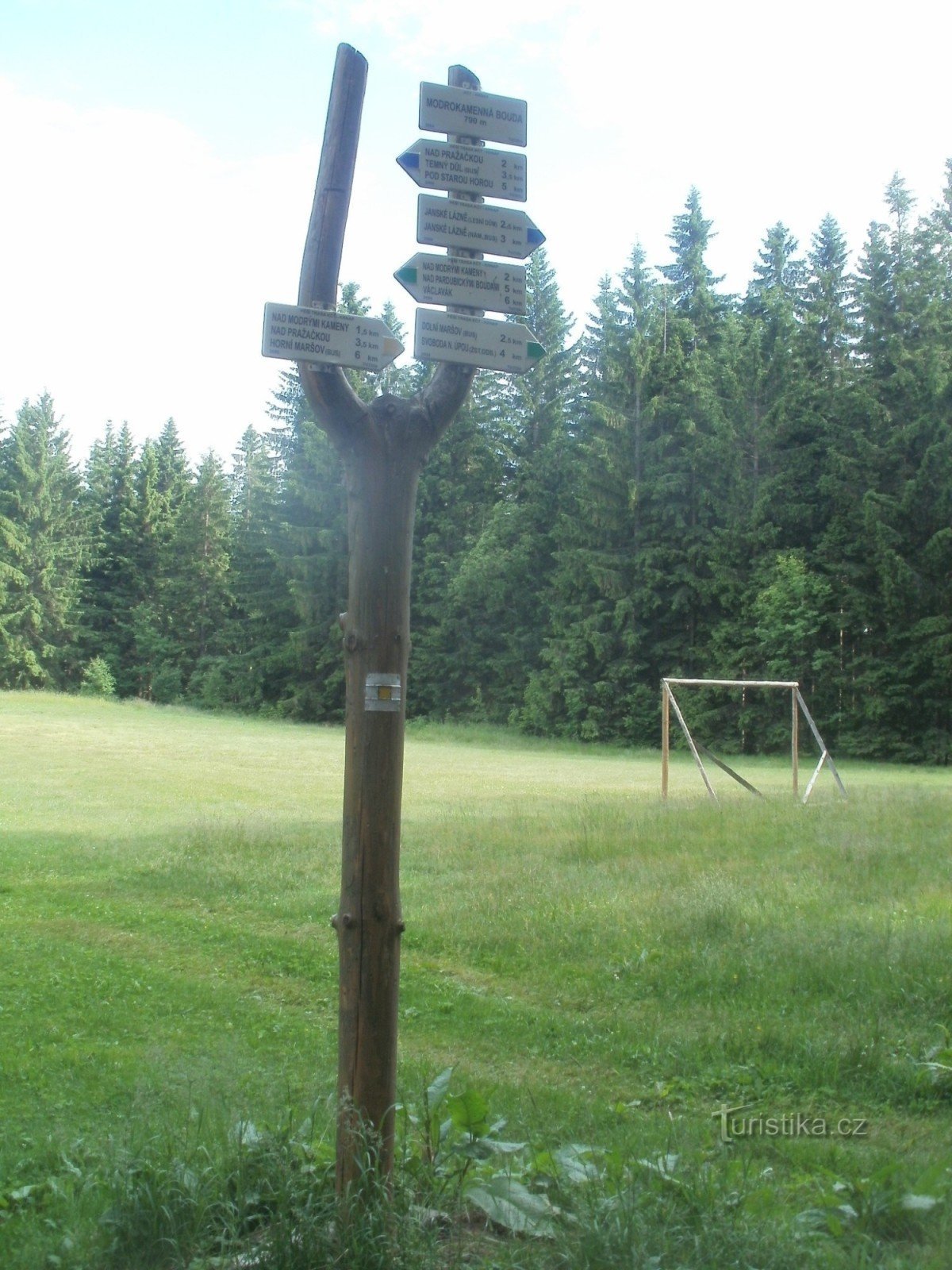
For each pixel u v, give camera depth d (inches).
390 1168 151.7
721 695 1882.4
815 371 2074.3
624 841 605.3
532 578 2154.3
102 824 785.6
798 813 723.4
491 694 2181.3
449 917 418.3
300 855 586.6
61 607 2650.1
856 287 2177.7
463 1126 166.1
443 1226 151.7
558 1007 318.3
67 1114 226.1
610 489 1989.4
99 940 409.1
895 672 1718.8
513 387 2359.7
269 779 1173.1
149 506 2886.3
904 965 320.2
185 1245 145.6
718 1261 141.2
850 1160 197.9
